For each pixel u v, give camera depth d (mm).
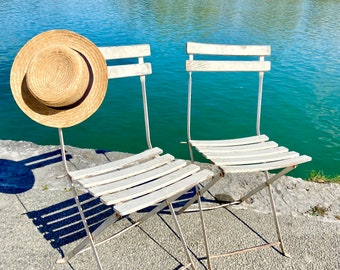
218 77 10938
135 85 10094
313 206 3664
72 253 2816
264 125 7891
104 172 2734
